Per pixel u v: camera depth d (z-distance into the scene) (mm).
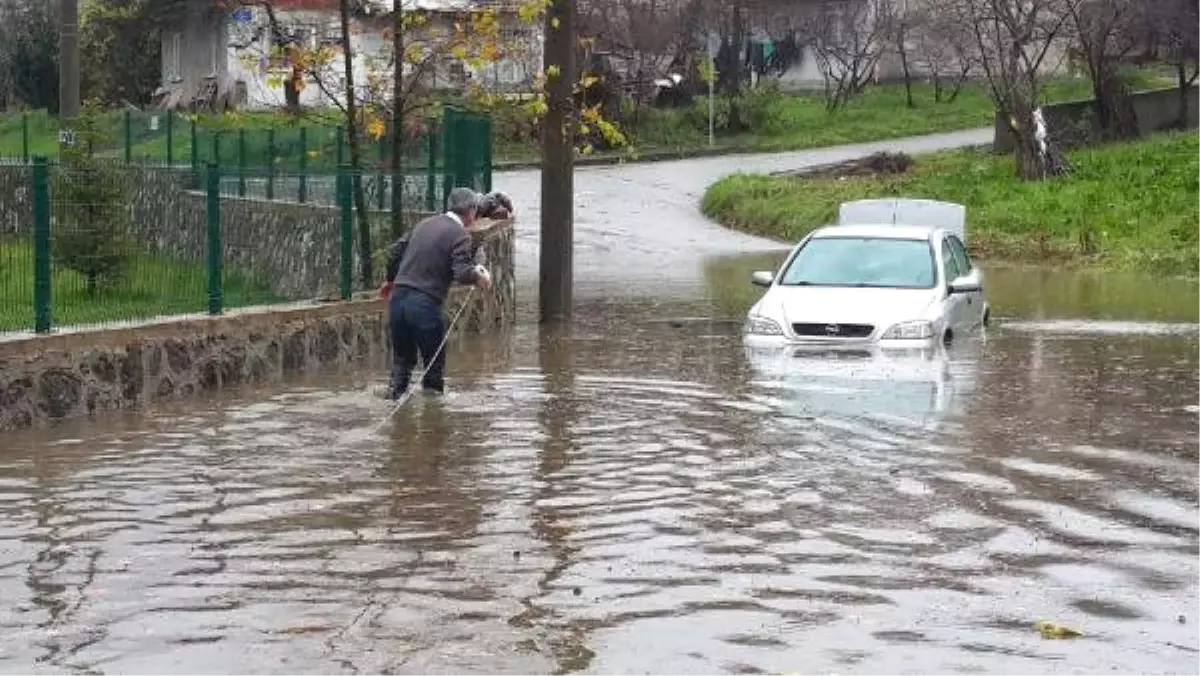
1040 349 15688
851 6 64188
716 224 39125
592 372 14109
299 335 14242
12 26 54188
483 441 10508
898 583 6938
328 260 16312
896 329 14547
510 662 5820
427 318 12383
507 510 8406
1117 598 6699
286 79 19078
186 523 8094
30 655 5898
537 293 24500
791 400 12180
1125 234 31469
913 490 8883
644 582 6961
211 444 10391
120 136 27438
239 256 17781
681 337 17203
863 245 15867
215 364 13062
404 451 10148
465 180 19625
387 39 20172
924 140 54906
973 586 6891
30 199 12797
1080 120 45812
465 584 6926
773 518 8203
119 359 11961
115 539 7730
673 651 5965
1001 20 41031
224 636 6145
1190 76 56875
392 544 7656
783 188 40469
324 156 21094
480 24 18516
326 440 10555
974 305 16406
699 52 60156
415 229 12758
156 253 15125
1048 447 10172
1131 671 5738
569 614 6461
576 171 49219
